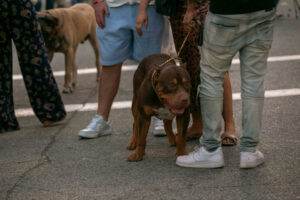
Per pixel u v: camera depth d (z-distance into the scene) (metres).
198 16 3.88
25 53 4.73
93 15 7.26
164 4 3.84
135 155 3.81
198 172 3.49
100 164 3.79
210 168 3.54
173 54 6.46
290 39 8.87
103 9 4.29
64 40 6.42
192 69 4.02
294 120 4.61
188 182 3.32
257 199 3.00
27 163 3.91
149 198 3.11
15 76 7.43
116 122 4.93
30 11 4.64
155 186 3.30
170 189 3.23
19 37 4.68
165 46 4.57
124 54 4.39
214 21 3.23
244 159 3.44
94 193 3.25
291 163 3.54
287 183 3.19
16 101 6.05
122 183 3.39
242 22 3.18
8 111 4.81
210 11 3.28
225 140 4.04
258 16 3.19
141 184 3.35
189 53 3.99
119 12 4.23
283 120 4.62
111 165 3.75
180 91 3.30
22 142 4.48
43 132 4.77
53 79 4.88
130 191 3.24
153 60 3.92
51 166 3.81
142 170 3.61
